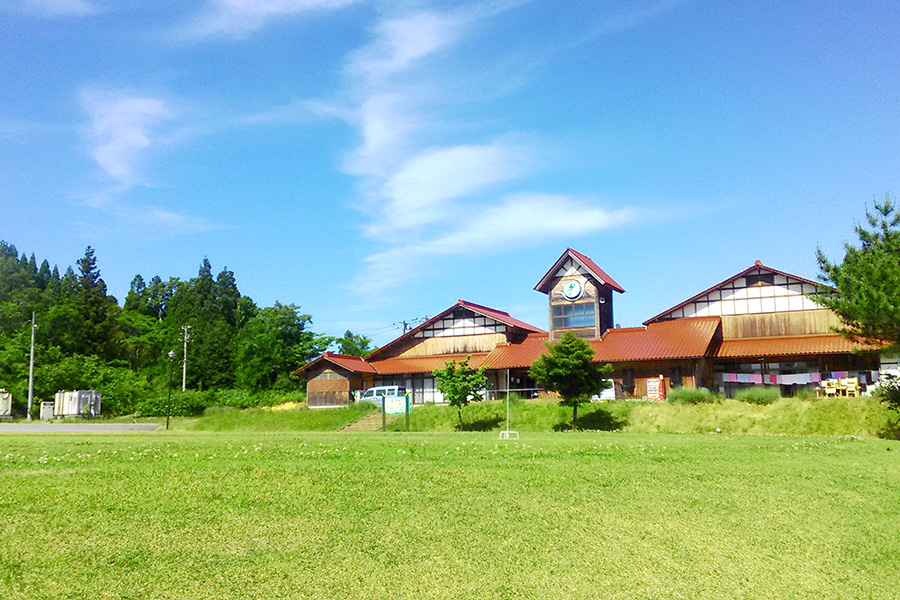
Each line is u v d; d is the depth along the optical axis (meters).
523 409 46.44
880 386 35.44
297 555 10.70
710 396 42.16
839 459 20.03
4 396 65.19
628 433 34.81
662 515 13.15
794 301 49.09
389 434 34.88
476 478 16.31
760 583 10.01
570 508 13.55
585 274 55.50
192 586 9.42
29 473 17.12
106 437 32.44
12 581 9.40
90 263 116.25
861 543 11.72
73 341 84.69
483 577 9.97
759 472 17.47
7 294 91.62
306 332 84.19
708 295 51.44
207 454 21.34
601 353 49.94
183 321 96.12
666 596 9.52
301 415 49.72
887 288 31.14
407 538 11.58
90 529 11.82
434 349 60.91
